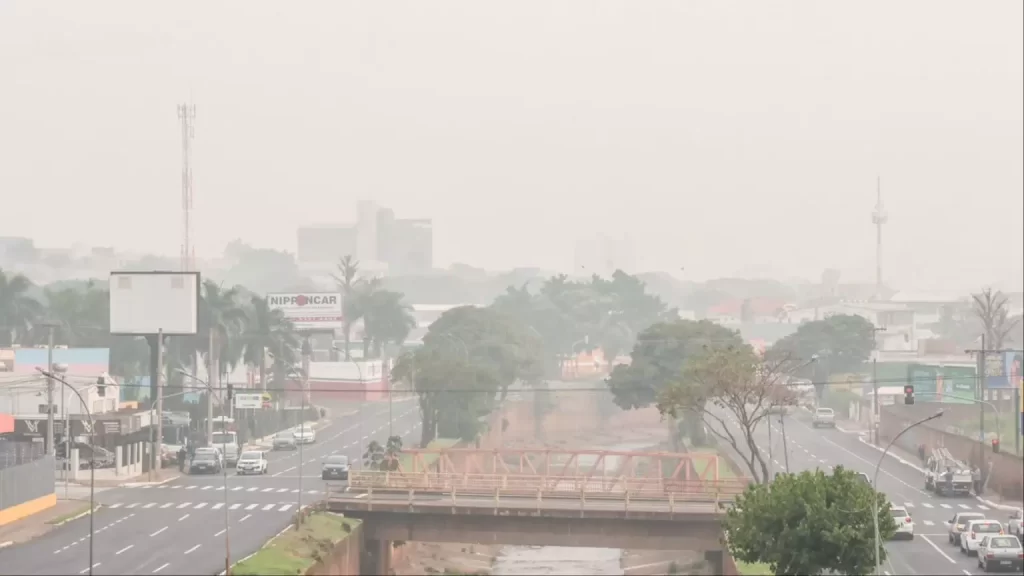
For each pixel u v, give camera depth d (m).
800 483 63.94
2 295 188.38
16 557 73.19
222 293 176.12
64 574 67.25
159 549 75.88
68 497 102.12
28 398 124.88
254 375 192.75
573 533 91.81
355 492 98.06
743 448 151.50
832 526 61.50
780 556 62.72
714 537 90.00
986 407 160.75
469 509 91.94
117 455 119.25
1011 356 170.38
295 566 71.00
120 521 88.50
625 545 91.19
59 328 192.50
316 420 188.62
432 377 158.50
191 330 134.00
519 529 92.44
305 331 197.88
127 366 192.88
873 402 165.25
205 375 185.38
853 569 62.38
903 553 84.88
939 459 122.00
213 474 121.69
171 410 154.62
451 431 162.38
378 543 94.19
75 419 122.50
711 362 101.56
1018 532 87.38
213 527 85.19
